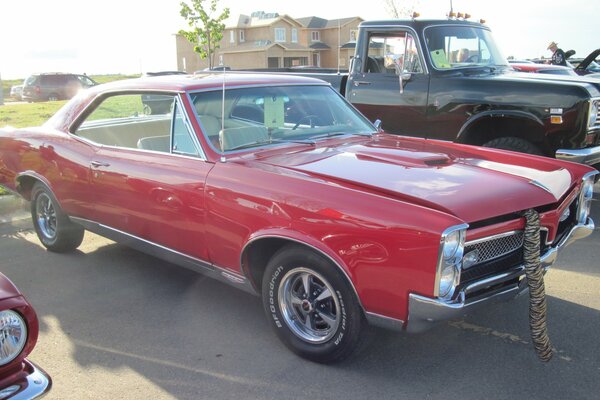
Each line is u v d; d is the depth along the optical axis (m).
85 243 5.86
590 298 4.33
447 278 2.83
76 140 4.86
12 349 2.24
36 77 30.11
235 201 3.54
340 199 3.11
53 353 3.64
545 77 6.72
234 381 3.29
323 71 9.10
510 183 3.34
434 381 3.24
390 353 3.55
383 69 7.49
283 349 3.64
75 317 4.15
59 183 4.94
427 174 3.41
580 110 6.04
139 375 3.38
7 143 5.50
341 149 4.02
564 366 3.38
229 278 3.79
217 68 10.49
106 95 4.76
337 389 3.19
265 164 3.66
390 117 7.33
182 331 3.91
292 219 3.25
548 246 3.52
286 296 3.51
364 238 2.97
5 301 2.24
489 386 3.19
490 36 7.73
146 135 4.46
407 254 2.84
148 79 4.59
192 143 3.95
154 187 4.05
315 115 4.56
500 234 3.10
